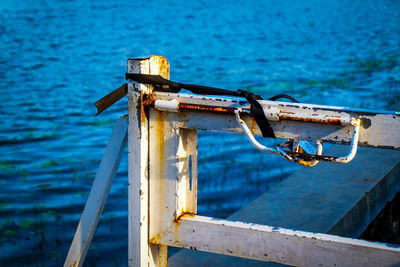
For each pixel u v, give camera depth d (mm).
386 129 2057
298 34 33156
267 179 7559
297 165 8164
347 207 4016
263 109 2184
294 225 3762
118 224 6145
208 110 2297
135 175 2502
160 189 2529
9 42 29641
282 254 2328
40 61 23438
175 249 5289
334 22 40938
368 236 4348
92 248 5473
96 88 17562
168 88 2490
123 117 2629
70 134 11445
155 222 2580
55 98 15781
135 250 2580
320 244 2244
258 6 56250
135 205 2533
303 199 4207
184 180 2555
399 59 22000
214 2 60875
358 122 2066
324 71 19125
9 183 8039
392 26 37656
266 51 25531
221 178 7648
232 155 8789
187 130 2516
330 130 2141
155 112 2459
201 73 19516
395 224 4816
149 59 2418
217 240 2451
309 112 2158
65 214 6672
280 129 2240
